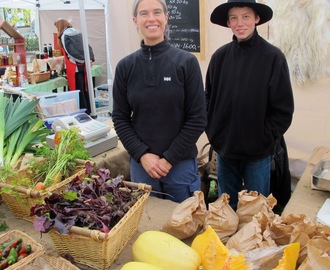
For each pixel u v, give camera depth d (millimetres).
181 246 1062
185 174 1799
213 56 2207
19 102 1952
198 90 1684
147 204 1588
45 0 7129
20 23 9289
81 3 3631
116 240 1127
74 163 1646
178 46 3043
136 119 1755
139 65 1690
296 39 2523
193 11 2902
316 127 2686
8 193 1370
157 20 1601
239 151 2135
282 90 1976
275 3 2541
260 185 2188
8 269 1046
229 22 2035
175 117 1688
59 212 1099
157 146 1712
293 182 2908
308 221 1065
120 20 3268
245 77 2018
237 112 2070
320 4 2396
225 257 996
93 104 3904
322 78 2551
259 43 1991
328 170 1756
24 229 1414
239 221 1244
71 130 1774
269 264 1003
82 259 1149
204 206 1255
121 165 2436
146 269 982
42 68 5188
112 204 1185
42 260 1115
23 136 1793
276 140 2131
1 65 4422
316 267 877
